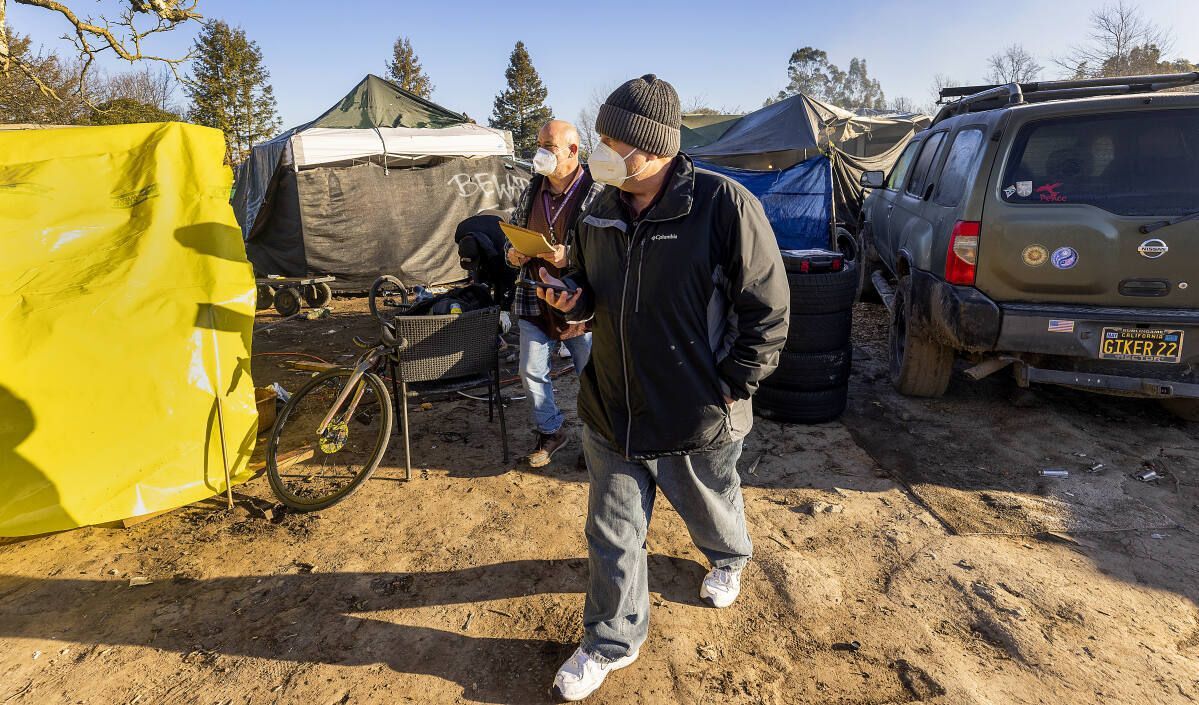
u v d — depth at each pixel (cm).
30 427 311
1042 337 383
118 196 358
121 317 330
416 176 1057
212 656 251
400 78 5897
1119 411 454
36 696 233
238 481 362
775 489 368
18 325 316
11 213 335
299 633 263
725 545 257
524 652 251
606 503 221
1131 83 475
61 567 307
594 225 206
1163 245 366
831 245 809
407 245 1055
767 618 267
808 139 1288
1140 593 273
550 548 317
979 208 395
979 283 398
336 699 230
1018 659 240
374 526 340
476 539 326
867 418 457
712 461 235
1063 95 486
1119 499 343
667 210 192
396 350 372
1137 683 227
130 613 275
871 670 238
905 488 365
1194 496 344
